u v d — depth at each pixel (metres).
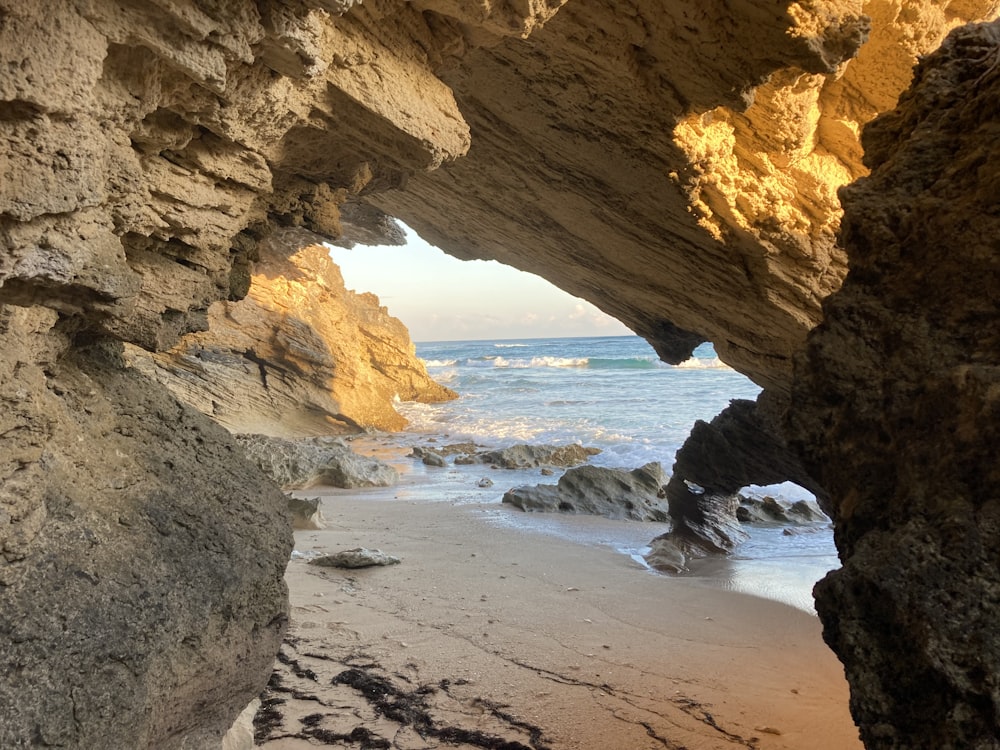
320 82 3.82
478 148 7.75
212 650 3.17
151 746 2.97
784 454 10.05
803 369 3.18
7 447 2.40
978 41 3.03
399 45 4.16
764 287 8.01
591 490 13.17
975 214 2.68
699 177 7.00
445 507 12.95
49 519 2.62
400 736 4.81
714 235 7.62
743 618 7.42
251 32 3.01
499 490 14.97
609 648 6.46
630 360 53.06
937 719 2.27
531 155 7.61
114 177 3.01
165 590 2.93
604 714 5.23
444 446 21.39
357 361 24.75
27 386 2.52
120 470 3.15
